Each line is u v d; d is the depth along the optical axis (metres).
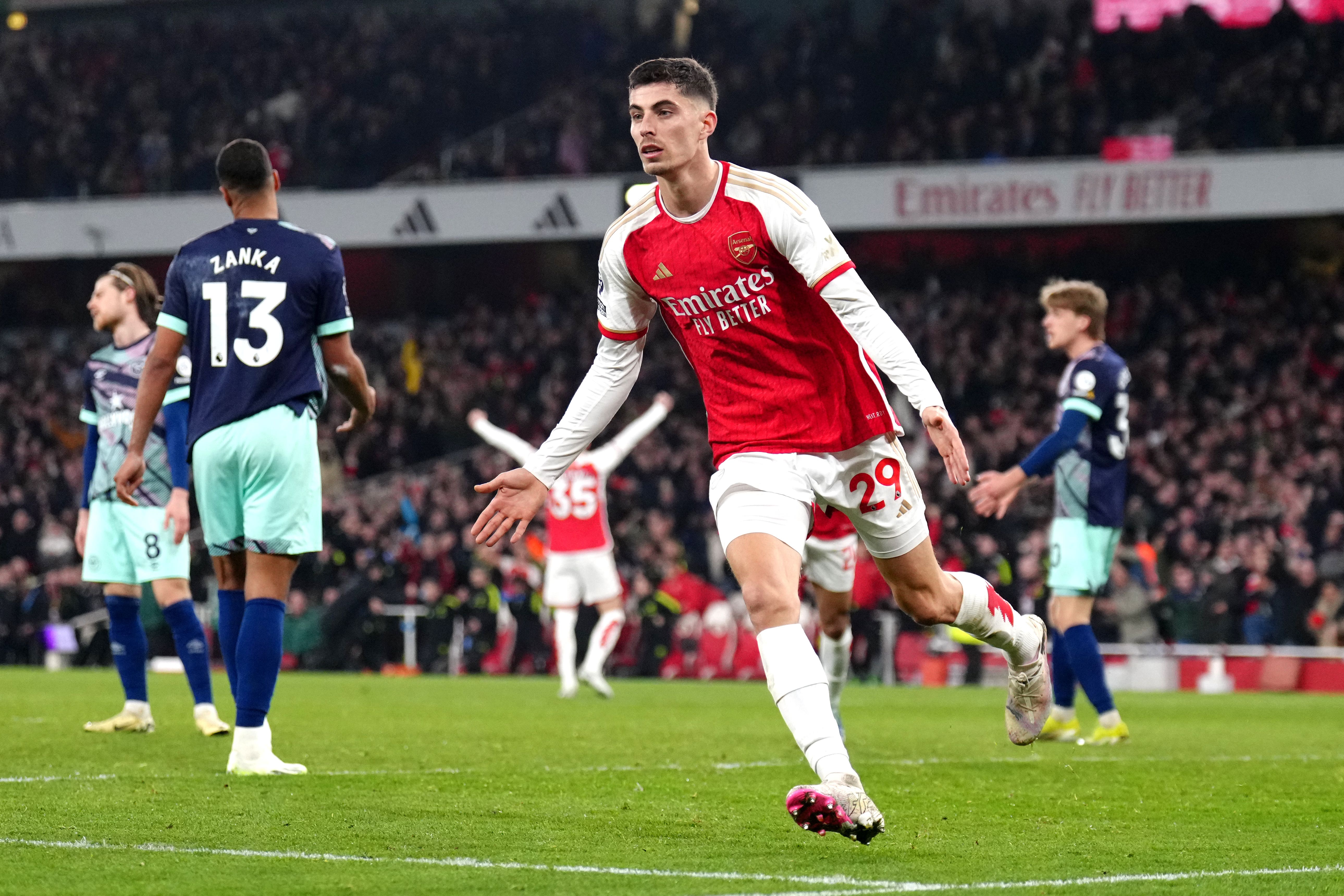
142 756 13.47
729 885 7.33
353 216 57.84
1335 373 51.94
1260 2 59.47
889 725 20.16
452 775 12.20
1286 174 50.31
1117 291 59.72
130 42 68.81
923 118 56.59
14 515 47.72
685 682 37.25
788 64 61.84
